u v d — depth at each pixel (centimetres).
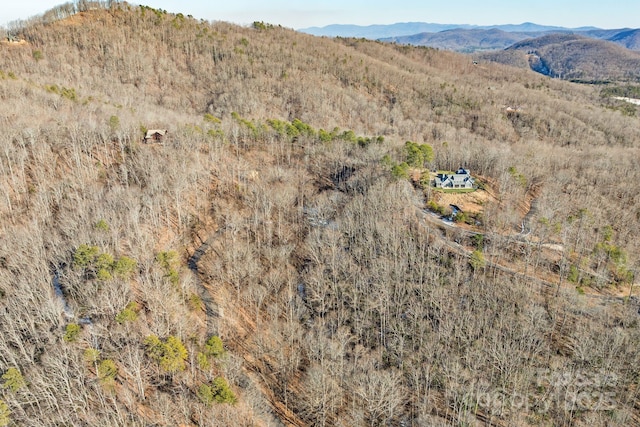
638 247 12050
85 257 7731
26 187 10562
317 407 7400
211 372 6925
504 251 11531
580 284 10719
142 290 7962
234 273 9706
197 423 6425
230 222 11412
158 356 6562
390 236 10844
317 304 9488
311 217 12362
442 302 9362
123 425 5903
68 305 7656
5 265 8119
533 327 8862
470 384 7750
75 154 11381
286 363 8119
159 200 11025
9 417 5769
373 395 7281
